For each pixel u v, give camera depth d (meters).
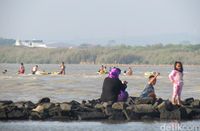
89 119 87.12
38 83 178.88
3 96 125.12
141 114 87.81
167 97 124.25
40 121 85.25
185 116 88.44
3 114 86.69
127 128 78.88
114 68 93.50
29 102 93.50
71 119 87.25
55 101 111.94
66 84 174.88
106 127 79.75
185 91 144.88
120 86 92.62
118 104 88.50
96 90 146.12
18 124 82.12
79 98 119.75
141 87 160.75
